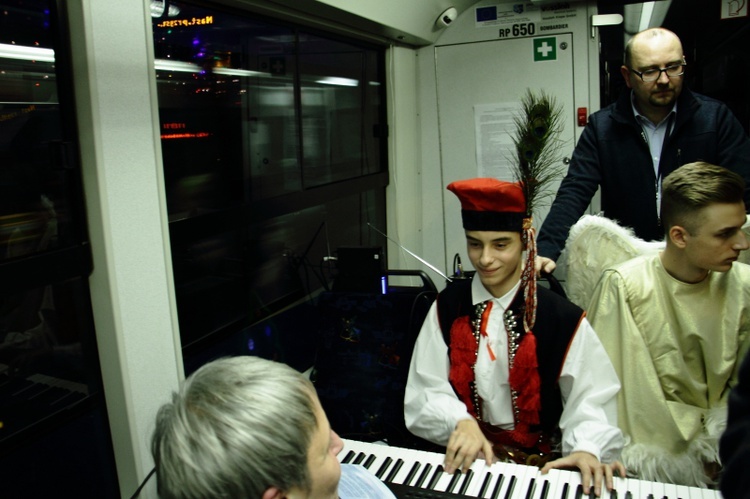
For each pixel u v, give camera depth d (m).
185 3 1.98
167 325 1.74
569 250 2.04
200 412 0.79
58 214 1.50
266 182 2.47
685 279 1.71
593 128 2.68
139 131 1.62
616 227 1.97
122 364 1.60
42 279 1.46
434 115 3.66
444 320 1.80
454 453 1.50
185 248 2.04
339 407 2.27
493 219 1.62
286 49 2.57
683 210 1.62
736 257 1.61
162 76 1.91
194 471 0.76
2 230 1.39
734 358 1.69
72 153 1.51
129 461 1.66
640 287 1.73
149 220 1.67
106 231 1.55
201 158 2.09
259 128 2.41
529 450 1.71
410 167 3.64
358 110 3.22
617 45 3.47
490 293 1.73
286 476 0.77
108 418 1.65
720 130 2.51
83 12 1.46
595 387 1.65
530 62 3.45
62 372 1.55
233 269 2.29
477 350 1.71
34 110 1.44
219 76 2.17
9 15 1.38
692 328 1.70
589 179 2.65
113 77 1.54
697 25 3.48
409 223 3.66
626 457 1.61
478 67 3.53
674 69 2.38
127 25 1.57
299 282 2.73
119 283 1.59
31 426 1.49
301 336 2.75
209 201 2.14
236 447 0.75
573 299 2.05
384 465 1.51
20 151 1.42
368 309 2.25
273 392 0.80
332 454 0.88
